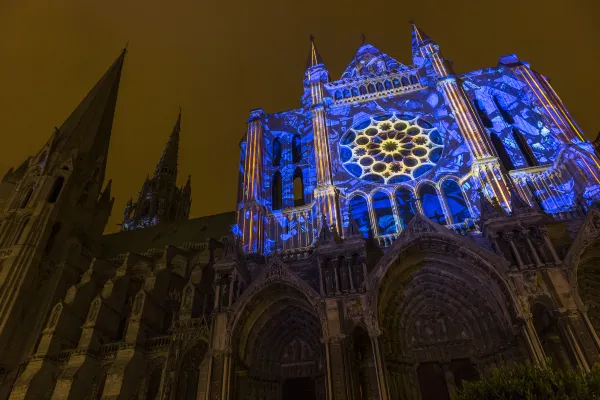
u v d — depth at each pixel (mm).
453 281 26766
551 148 31641
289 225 33094
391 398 23250
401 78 41156
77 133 63781
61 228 52219
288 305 27812
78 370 36594
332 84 42375
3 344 40562
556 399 11414
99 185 62469
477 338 25547
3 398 38812
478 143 32000
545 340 23703
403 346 25859
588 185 27156
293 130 40906
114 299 44406
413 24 46562
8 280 43875
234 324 25594
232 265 28156
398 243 25828
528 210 25266
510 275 23109
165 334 40844
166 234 61000
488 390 12664
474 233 27578
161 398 29562
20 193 53469
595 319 24172
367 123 38875
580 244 23125
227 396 23281
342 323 23922
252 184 35625
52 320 41781
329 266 26547
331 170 34781
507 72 37312
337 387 21875
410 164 34562
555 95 34031
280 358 28156
